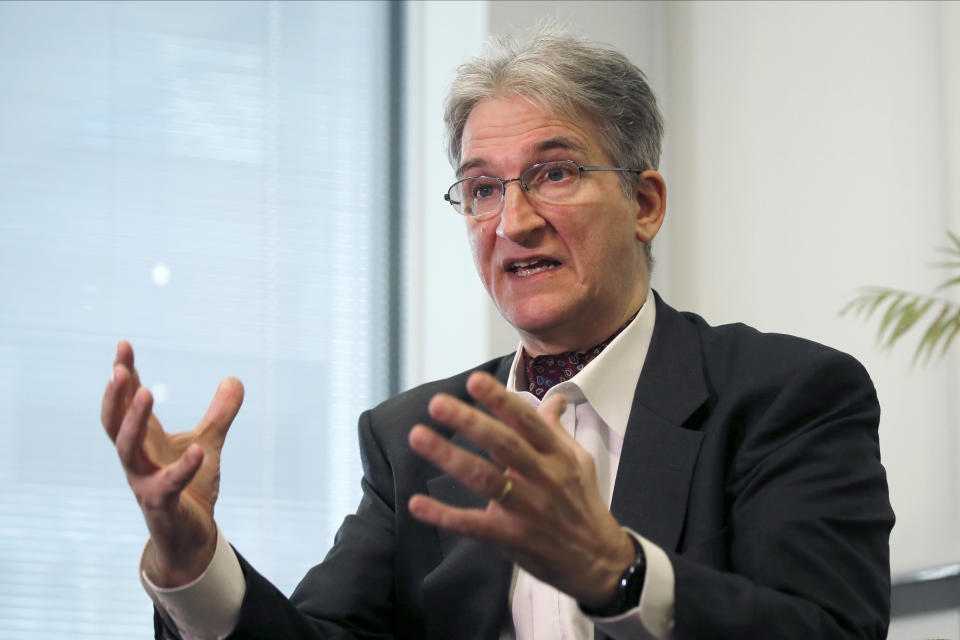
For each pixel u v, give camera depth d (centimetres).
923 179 819
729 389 449
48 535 1021
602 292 470
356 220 1187
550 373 495
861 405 441
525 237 465
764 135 980
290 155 1177
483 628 439
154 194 1122
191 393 1098
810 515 399
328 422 1138
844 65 905
